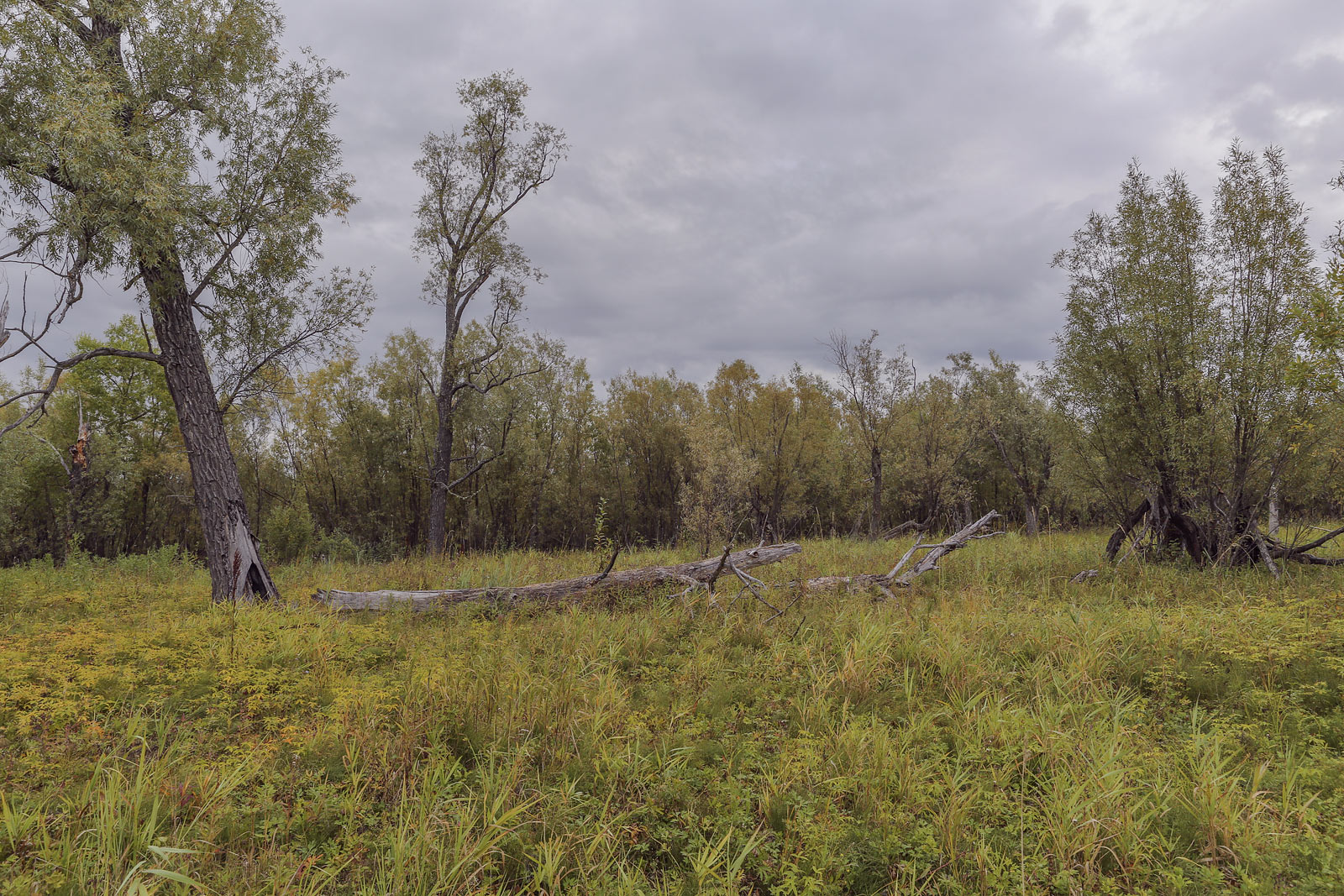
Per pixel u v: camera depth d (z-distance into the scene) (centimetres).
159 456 2931
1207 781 406
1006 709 561
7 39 987
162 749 485
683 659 737
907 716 563
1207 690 606
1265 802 402
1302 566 1173
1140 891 335
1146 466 1280
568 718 528
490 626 870
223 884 332
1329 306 877
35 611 1056
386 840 369
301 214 1217
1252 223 1174
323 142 1286
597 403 3469
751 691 629
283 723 547
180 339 1130
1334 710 544
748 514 2723
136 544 3259
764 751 509
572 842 375
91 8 1086
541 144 2209
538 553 1830
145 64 1129
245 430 2692
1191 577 1106
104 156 982
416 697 565
